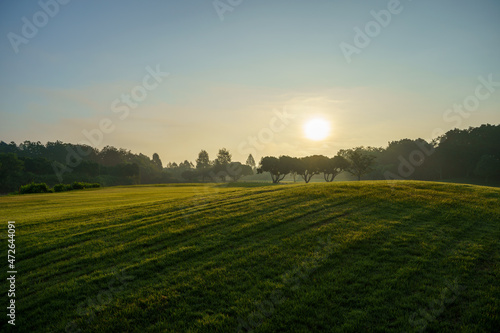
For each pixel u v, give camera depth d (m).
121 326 6.21
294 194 18.95
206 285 7.67
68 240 11.18
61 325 6.26
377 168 98.88
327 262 8.77
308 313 6.43
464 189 18.91
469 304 6.61
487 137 87.12
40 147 153.50
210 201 18.64
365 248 9.74
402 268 8.28
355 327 5.93
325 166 85.56
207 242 10.70
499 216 13.12
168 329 6.06
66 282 8.02
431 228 11.66
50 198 30.23
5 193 97.00
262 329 5.98
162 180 156.50
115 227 12.91
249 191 22.36
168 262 9.08
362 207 15.11
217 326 6.09
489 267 8.36
